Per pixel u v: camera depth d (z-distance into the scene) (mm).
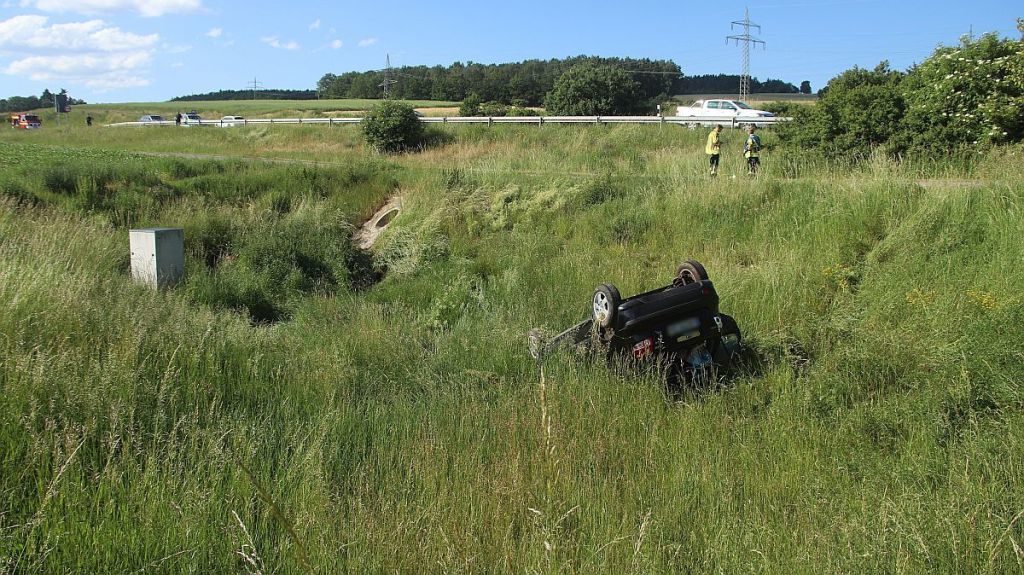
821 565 3766
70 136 55469
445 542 3953
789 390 6453
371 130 34344
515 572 3773
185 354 6664
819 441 5473
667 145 26859
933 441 5242
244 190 20672
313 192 20938
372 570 3807
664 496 4727
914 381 6328
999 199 10156
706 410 6117
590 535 4195
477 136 33688
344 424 5766
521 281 11805
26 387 5242
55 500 4156
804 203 12492
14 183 17453
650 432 5711
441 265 13977
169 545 3912
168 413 5508
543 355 7504
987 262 8820
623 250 13133
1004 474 4621
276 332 9008
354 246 16219
